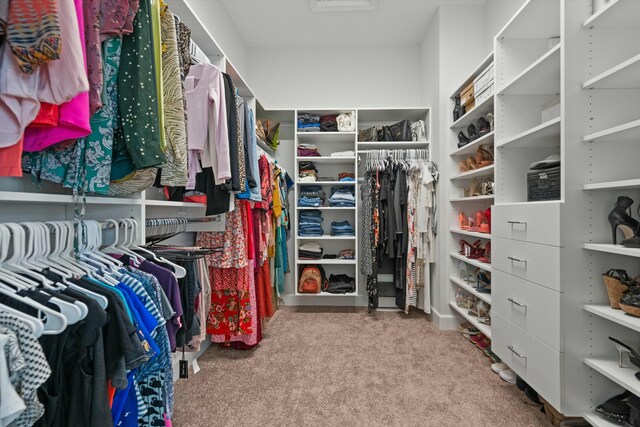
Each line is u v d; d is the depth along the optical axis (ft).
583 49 4.10
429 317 8.57
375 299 8.67
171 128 3.09
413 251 8.56
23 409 1.49
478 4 8.38
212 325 6.38
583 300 4.00
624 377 3.47
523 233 4.75
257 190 5.65
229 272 6.27
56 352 1.95
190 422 4.27
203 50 5.75
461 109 7.74
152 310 2.57
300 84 10.41
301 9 8.55
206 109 4.18
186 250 4.27
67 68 1.83
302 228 9.59
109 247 3.13
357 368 5.77
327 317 8.73
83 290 2.18
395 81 10.28
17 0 1.63
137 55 2.52
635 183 3.34
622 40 4.09
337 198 9.53
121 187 2.99
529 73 4.89
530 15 5.04
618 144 4.09
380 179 8.80
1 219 2.77
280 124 10.59
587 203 4.07
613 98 4.09
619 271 3.90
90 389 2.00
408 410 4.54
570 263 4.00
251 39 10.00
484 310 6.81
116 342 2.13
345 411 4.51
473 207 8.11
